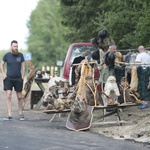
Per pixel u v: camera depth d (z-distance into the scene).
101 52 27.89
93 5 50.47
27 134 22.48
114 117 28.44
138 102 26.70
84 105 24.64
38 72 36.22
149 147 20.28
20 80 28.33
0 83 54.50
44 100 26.06
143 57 30.17
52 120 28.05
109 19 40.25
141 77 27.62
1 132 22.80
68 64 35.12
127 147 20.11
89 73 25.97
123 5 40.00
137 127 24.14
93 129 24.81
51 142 20.58
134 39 37.66
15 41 28.53
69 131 24.09
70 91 27.33
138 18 38.75
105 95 25.48
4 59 28.39
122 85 26.58
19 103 28.39
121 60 29.59
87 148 19.56
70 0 55.53
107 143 20.91
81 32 52.94
